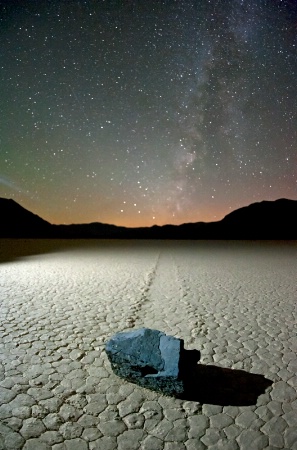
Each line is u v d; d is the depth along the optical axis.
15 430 2.19
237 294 6.16
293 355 3.40
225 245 20.69
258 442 2.12
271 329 4.21
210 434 2.18
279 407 2.48
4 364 3.12
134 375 2.72
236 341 3.79
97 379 2.84
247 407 2.48
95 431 2.19
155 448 2.06
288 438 2.15
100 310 5.00
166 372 2.57
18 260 11.64
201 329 4.18
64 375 2.91
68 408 2.43
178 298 5.82
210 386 2.77
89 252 15.09
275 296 6.02
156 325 4.34
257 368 3.11
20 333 3.95
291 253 14.38
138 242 25.30
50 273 8.52
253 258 12.23
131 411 2.41
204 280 7.57
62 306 5.21
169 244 22.19
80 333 3.97
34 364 3.12
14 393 2.62
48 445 2.06
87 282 7.25
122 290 6.45
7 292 6.21
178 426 2.25
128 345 2.80
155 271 8.89
